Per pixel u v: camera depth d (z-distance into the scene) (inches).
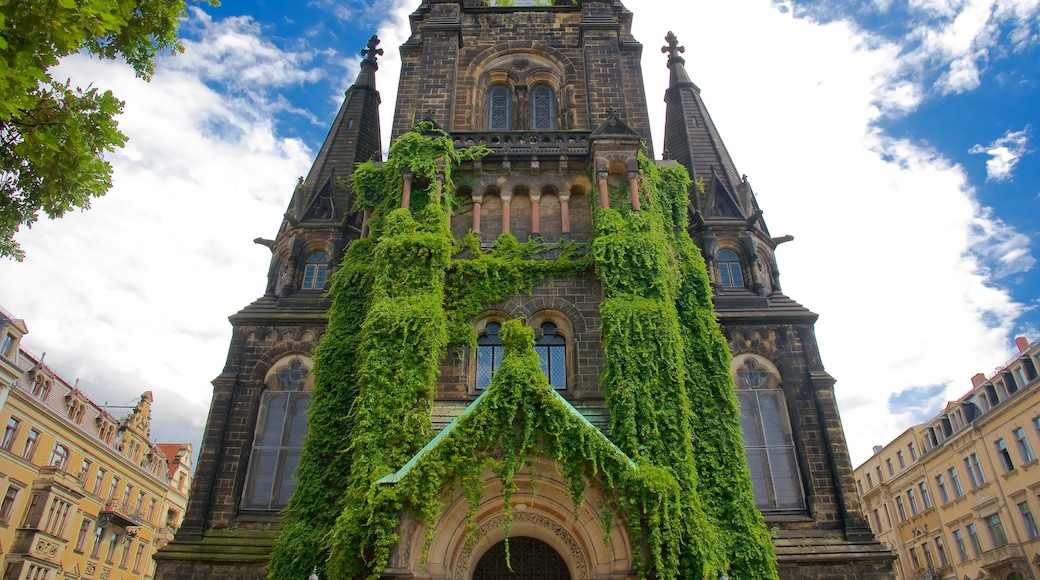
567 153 1205.1
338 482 1019.3
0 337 2244.1
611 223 1100.5
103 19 512.1
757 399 1169.4
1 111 464.4
